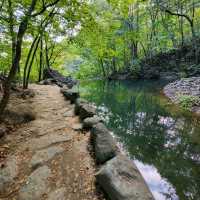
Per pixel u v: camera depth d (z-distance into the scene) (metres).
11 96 9.08
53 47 21.23
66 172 4.12
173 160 5.91
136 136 7.82
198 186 4.72
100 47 13.17
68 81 23.47
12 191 3.78
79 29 10.31
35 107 8.63
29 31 7.66
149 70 28.92
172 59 27.83
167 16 30.00
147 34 34.50
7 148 5.25
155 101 14.27
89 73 39.34
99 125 5.18
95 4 11.14
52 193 3.62
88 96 16.34
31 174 4.17
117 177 3.45
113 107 12.70
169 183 4.83
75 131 5.99
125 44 32.66
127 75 30.41
